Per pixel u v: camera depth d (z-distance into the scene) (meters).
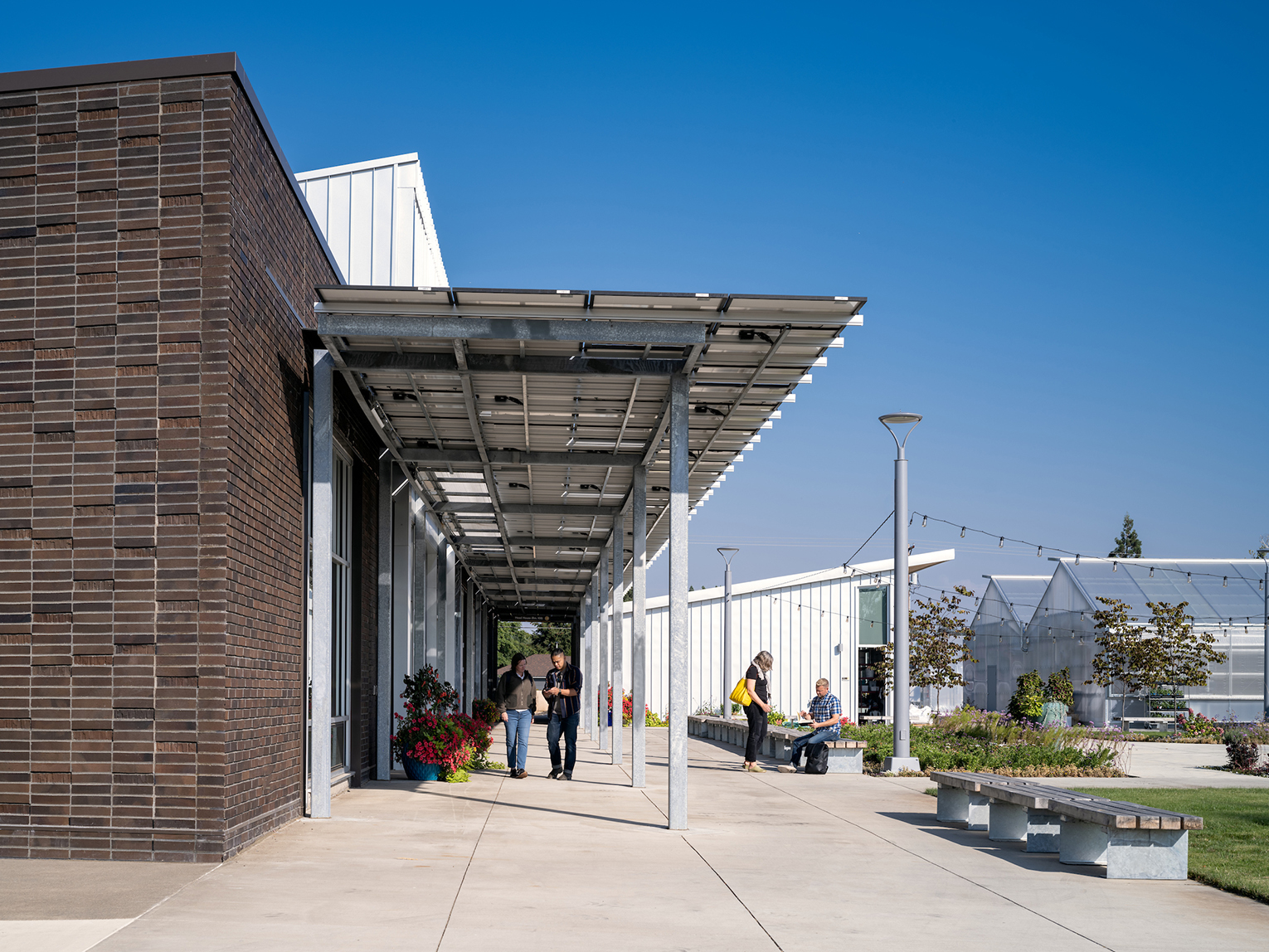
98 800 8.05
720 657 38.81
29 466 8.30
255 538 8.97
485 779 15.12
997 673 39.53
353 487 13.52
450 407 11.98
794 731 19.98
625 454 14.09
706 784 14.95
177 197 8.43
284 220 10.06
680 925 6.48
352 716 13.47
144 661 8.10
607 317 9.45
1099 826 8.75
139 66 8.50
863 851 9.34
